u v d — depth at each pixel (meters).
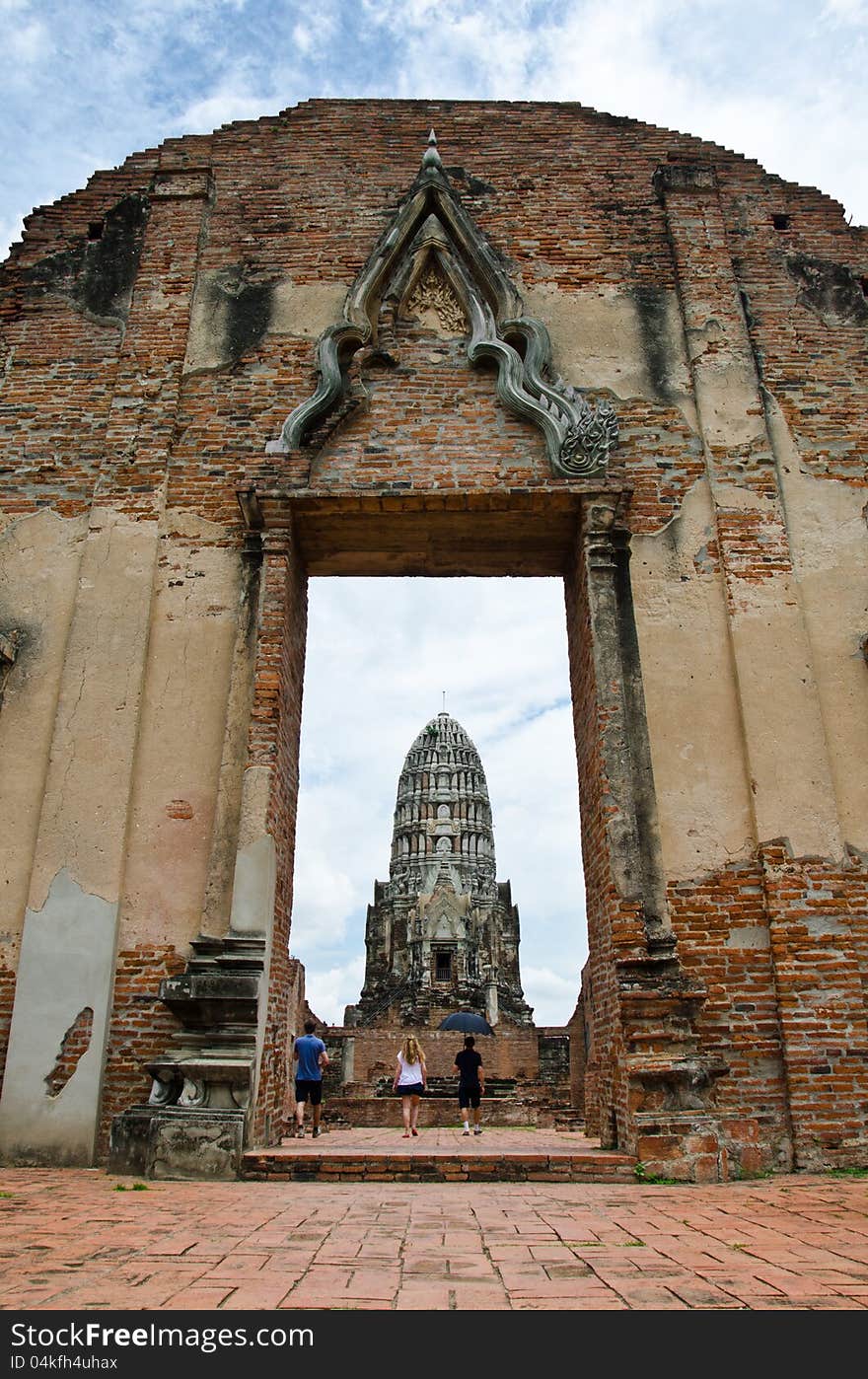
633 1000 8.09
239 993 8.05
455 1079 28.03
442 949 42.19
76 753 9.34
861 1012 8.34
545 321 11.37
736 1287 3.78
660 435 10.74
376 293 11.37
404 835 48.88
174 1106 7.73
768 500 10.34
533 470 10.39
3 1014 8.59
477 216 12.10
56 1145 8.07
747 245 11.97
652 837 8.91
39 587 10.20
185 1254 4.37
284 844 9.56
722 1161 7.36
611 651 9.52
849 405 10.99
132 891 8.93
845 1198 6.33
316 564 11.16
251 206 12.18
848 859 8.95
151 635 9.87
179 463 10.62
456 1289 3.74
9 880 9.02
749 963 8.60
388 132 12.78
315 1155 7.33
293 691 10.27
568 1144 10.02
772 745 9.27
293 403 10.91
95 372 11.25
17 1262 4.17
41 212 12.23
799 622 9.79
